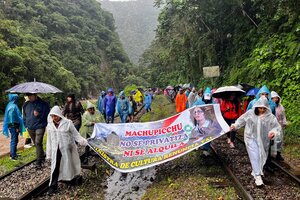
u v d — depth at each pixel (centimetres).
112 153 668
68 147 595
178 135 693
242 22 1986
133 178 685
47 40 7194
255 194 519
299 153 767
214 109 711
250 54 1723
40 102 747
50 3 8975
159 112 2108
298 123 994
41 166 752
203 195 534
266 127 568
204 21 2277
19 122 852
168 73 5622
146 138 696
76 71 7306
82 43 8756
